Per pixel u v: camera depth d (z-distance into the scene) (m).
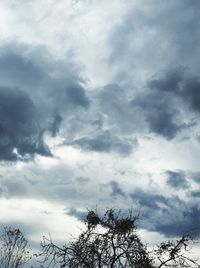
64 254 16.95
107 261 16.97
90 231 17.50
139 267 16.59
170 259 16.56
